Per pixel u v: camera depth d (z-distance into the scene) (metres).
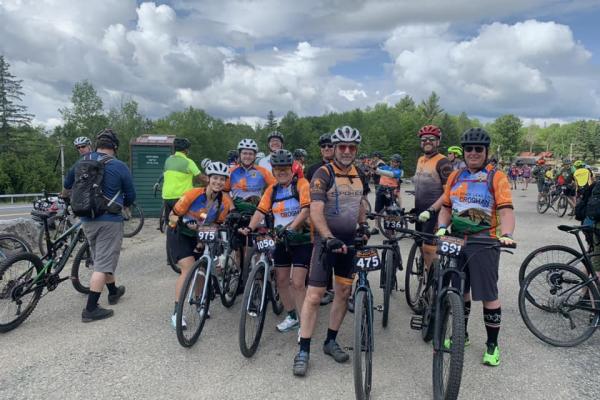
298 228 3.72
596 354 3.65
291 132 67.88
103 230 4.24
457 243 3.08
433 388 2.96
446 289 3.03
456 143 69.88
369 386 2.95
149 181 10.78
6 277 3.96
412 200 17.62
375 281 5.71
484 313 3.38
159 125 70.38
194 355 3.54
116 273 5.87
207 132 68.31
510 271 6.11
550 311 4.06
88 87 56.97
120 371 3.25
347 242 3.34
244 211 4.78
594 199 4.14
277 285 4.09
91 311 4.19
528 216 12.65
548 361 3.51
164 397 2.93
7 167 35.53
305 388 3.07
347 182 3.29
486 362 3.42
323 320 4.38
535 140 125.75
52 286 4.39
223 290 4.39
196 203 4.12
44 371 3.23
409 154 62.34
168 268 6.14
